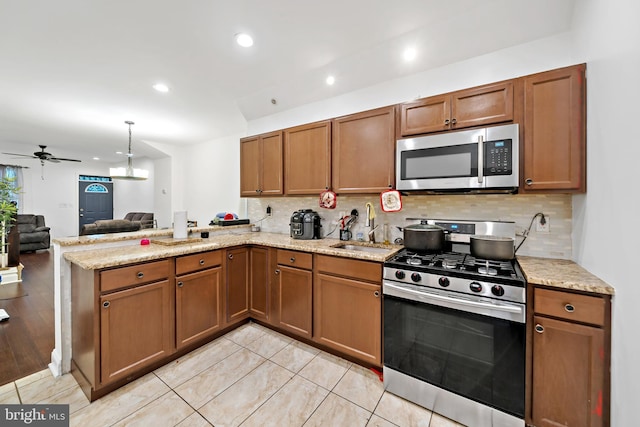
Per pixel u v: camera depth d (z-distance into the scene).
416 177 1.95
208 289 2.25
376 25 1.84
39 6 1.59
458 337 1.54
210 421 1.52
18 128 4.18
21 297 3.31
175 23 1.77
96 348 1.61
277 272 2.42
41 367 1.96
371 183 2.22
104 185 7.96
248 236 2.94
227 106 3.25
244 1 1.59
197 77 2.54
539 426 1.36
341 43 2.04
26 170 6.63
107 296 1.65
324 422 1.53
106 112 3.45
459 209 2.16
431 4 1.66
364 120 2.26
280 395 1.73
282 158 2.76
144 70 2.39
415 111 2.01
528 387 1.38
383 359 1.83
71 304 1.89
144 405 1.62
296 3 1.62
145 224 5.96
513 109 1.67
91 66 2.31
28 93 2.85
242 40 1.97
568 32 1.76
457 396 1.55
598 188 1.34
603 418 1.22
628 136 1.06
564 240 1.81
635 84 1.01
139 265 1.80
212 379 1.87
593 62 1.39
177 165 5.46
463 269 1.58
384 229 2.49
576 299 1.27
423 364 1.65
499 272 1.52
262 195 2.93
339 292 2.05
